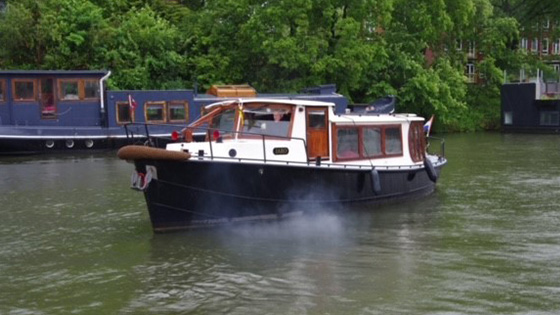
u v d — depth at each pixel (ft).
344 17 129.70
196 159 40.06
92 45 118.62
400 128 52.75
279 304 28.60
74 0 120.88
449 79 143.74
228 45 130.52
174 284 31.37
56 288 31.14
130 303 28.96
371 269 33.58
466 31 159.22
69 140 91.15
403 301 28.86
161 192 39.88
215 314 27.53
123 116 95.35
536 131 146.20
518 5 180.04
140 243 39.04
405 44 140.05
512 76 168.76
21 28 113.09
